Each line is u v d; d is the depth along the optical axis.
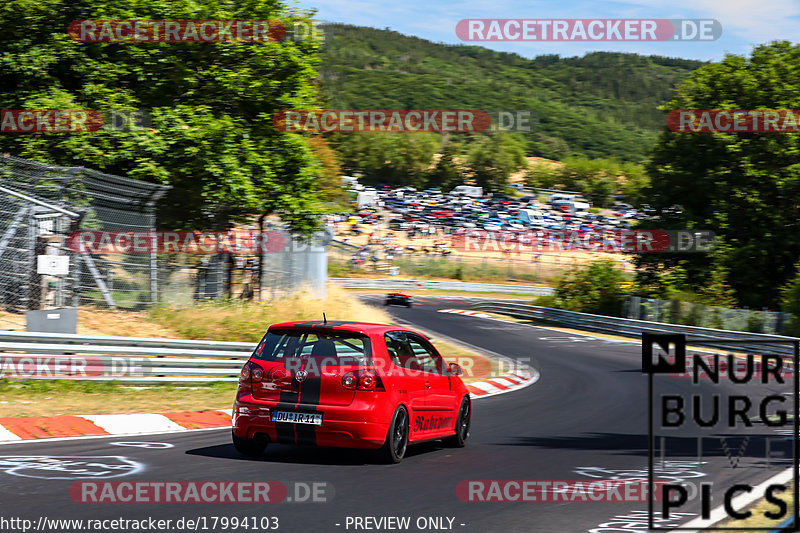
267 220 55.59
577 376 48.78
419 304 133.50
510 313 114.19
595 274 101.69
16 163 40.56
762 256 93.75
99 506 14.33
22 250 39.97
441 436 22.59
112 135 47.19
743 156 97.44
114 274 43.78
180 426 25.61
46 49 47.53
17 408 26.47
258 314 46.69
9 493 15.05
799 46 101.56
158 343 34.16
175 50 51.56
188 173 48.62
